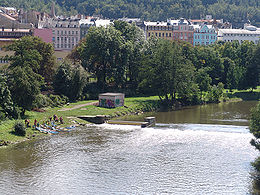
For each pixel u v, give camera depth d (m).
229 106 175.12
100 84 186.12
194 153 97.06
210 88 190.88
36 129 115.12
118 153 96.88
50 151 97.94
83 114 138.12
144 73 172.50
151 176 82.56
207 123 132.12
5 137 104.50
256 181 79.81
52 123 122.12
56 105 150.62
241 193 74.44
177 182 79.50
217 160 91.94
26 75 123.56
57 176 82.44
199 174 83.56
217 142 106.75
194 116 147.00
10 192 74.94
